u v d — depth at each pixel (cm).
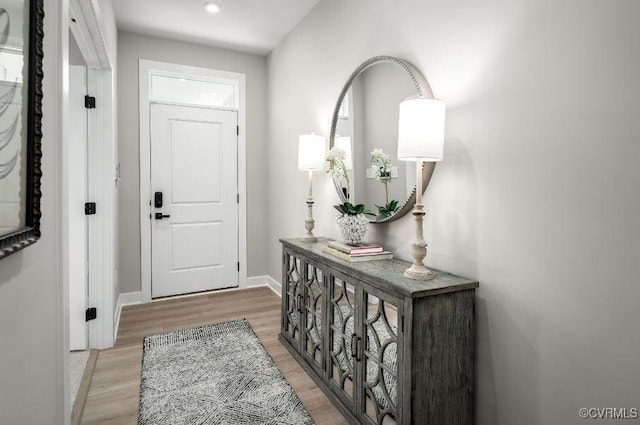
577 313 117
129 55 343
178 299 360
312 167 256
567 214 119
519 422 134
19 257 83
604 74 108
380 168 204
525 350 132
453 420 145
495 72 142
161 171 360
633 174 103
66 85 120
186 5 295
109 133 248
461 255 158
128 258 347
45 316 101
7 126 71
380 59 202
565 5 118
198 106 374
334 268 190
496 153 142
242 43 368
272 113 388
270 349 250
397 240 199
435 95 171
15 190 75
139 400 190
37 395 95
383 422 155
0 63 67
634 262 103
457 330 144
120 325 292
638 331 103
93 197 248
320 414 181
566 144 118
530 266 130
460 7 156
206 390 199
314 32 292
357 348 169
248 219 402
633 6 102
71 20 184
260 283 409
